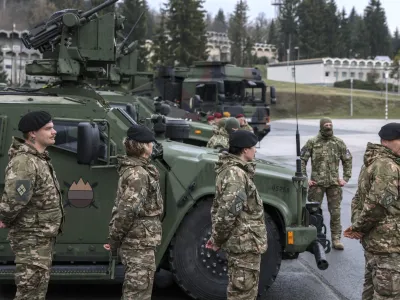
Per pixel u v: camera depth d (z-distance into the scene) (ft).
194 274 19.42
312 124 153.28
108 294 20.99
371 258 16.08
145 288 15.83
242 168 15.43
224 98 74.23
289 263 26.25
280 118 205.46
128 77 53.67
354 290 22.21
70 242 19.36
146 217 15.98
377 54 397.39
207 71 76.59
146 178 15.75
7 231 19.16
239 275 15.20
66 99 20.56
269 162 23.24
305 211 20.68
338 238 28.86
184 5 190.39
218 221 15.02
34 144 15.37
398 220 15.66
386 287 15.64
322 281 23.39
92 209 19.35
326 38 330.34
